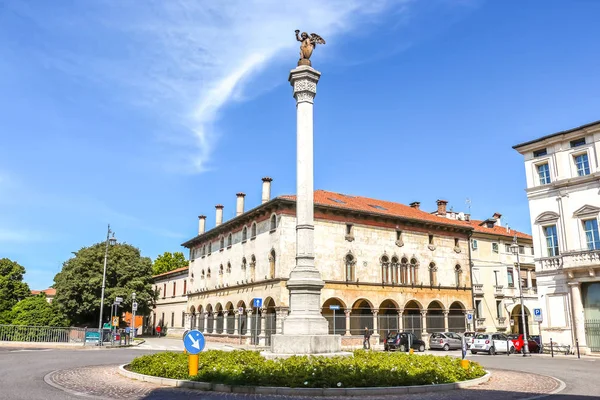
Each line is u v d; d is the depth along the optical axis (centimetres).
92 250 5906
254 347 3962
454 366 1659
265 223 4425
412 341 3691
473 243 5494
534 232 3853
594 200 3494
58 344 3688
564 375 1948
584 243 3531
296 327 1862
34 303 4444
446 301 4962
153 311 7831
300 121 2102
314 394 1302
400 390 1356
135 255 6166
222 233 5381
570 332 3525
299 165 2059
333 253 4359
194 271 6169
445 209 5872
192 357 1484
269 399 1241
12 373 1789
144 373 1636
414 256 4850
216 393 1323
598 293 3456
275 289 4097
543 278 3747
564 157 3709
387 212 4841
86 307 5597
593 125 3512
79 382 1541
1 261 6388
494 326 5388
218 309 5331
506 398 1309
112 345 3838
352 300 4356
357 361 1602
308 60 2197
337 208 4397
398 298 4631
